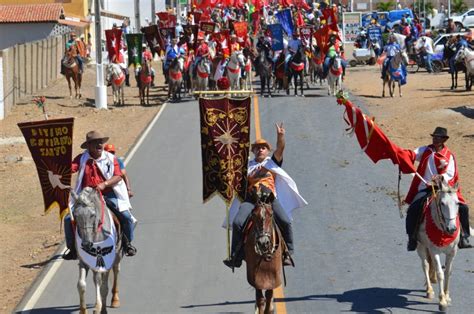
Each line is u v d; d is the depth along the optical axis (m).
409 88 52.16
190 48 52.62
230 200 17.02
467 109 41.56
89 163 15.96
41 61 57.09
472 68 48.72
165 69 52.56
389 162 31.03
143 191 27.67
